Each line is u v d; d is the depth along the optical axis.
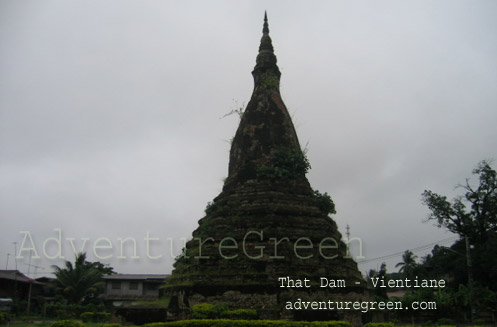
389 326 23.78
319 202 30.02
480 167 59.78
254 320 21.73
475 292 48.31
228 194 30.16
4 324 39.22
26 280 61.00
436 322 45.19
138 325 23.52
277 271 25.36
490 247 53.47
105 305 61.81
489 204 58.25
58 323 26.84
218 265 26.14
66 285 60.12
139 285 63.38
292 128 33.12
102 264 76.25
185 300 24.80
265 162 30.94
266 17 37.00
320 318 24.12
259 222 27.28
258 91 34.00
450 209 60.53
